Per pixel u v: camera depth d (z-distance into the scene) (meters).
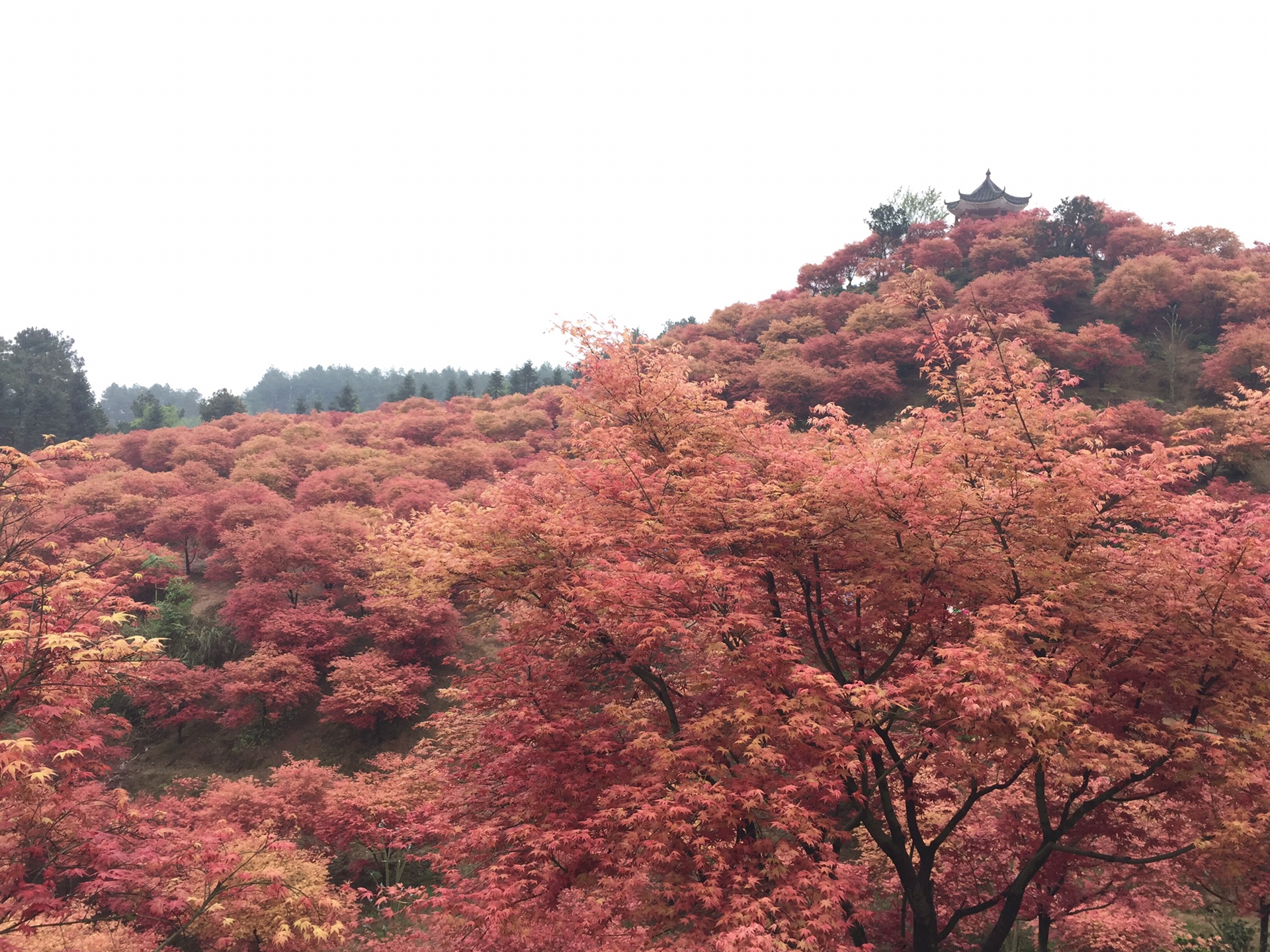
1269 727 10.52
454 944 11.47
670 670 15.53
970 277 94.25
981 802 17.17
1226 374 58.47
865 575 13.08
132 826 12.08
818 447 15.38
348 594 43.44
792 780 10.78
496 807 13.72
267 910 17.31
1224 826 10.58
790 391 65.94
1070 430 13.85
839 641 15.10
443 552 14.31
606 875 11.62
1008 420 14.09
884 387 64.44
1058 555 12.97
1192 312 72.12
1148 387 65.00
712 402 17.45
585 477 15.62
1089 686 12.14
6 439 92.31
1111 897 16.86
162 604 42.34
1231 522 12.28
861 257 111.88
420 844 27.30
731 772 11.88
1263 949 15.38
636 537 14.12
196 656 40.19
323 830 24.52
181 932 12.15
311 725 37.50
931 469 12.27
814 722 10.62
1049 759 11.61
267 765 35.41
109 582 12.56
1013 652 11.08
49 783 10.21
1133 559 12.86
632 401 16.61
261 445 73.62
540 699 13.46
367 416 96.69
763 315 95.00
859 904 14.02
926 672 10.73
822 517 13.20
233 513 50.31
